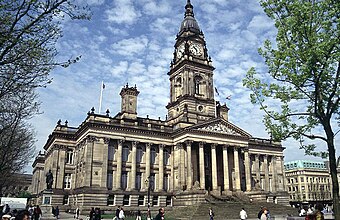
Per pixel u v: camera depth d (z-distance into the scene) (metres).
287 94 29.59
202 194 73.12
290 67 28.08
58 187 80.62
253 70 31.12
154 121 92.81
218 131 86.00
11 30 16.84
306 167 181.12
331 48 26.17
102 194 72.56
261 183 100.56
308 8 26.88
